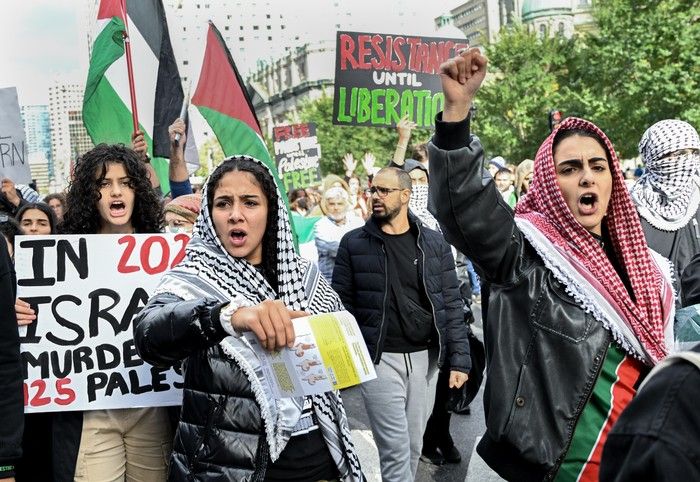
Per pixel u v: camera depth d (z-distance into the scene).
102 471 3.38
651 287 2.70
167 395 3.40
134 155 3.71
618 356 2.56
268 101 118.81
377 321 4.82
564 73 36.00
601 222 2.82
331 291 3.01
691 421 1.29
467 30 94.19
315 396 2.75
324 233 8.23
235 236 2.75
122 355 3.50
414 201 7.16
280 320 2.28
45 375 3.47
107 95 7.51
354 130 51.66
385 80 10.16
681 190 4.60
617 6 29.58
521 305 2.59
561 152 2.71
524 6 73.50
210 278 2.72
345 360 2.35
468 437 6.59
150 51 8.24
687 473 1.25
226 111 7.38
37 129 89.94
